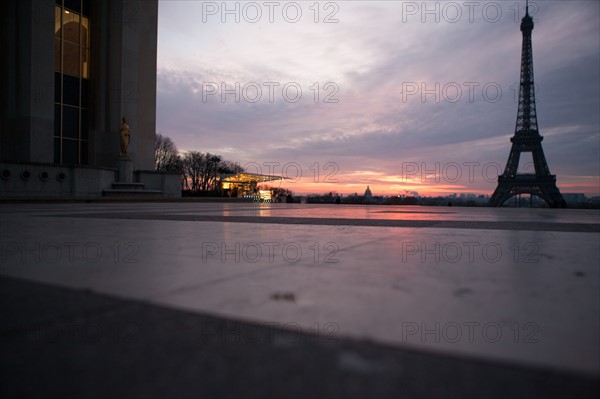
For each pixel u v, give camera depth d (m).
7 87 34.56
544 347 1.65
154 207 21.12
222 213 14.15
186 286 2.68
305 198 59.81
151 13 47.78
